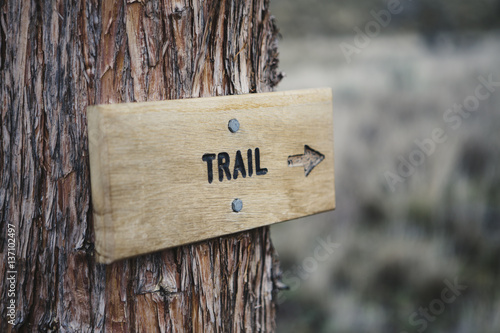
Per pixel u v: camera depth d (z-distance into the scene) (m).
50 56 1.07
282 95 1.24
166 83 1.14
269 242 1.40
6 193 1.10
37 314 1.11
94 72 1.07
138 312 1.14
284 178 1.26
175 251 1.18
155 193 1.02
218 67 1.22
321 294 3.81
